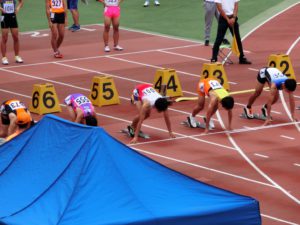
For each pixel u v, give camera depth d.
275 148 37.19
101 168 23.39
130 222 21.58
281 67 49.09
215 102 38.50
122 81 48.75
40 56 55.44
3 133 36.03
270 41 60.47
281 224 28.84
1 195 24.00
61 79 49.19
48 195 23.12
